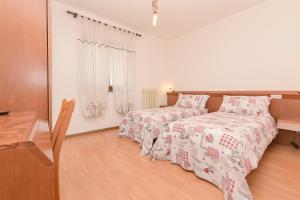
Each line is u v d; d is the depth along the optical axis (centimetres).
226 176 145
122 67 388
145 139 251
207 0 286
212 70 381
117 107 384
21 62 126
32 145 53
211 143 167
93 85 340
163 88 495
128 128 312
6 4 122
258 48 307
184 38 444
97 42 345
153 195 151
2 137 57
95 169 199
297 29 263
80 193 154
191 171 191
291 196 147
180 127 206
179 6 305
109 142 295
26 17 127
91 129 354
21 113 111
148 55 453
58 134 99
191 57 428
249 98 291
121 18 357
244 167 143
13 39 123
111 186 165
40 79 132
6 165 50
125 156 236
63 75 313
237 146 150
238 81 337
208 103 372
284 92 273
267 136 218
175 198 147
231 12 329
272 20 288
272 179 174
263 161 216
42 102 132
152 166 206
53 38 299
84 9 322
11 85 123
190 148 189
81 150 257
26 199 52
